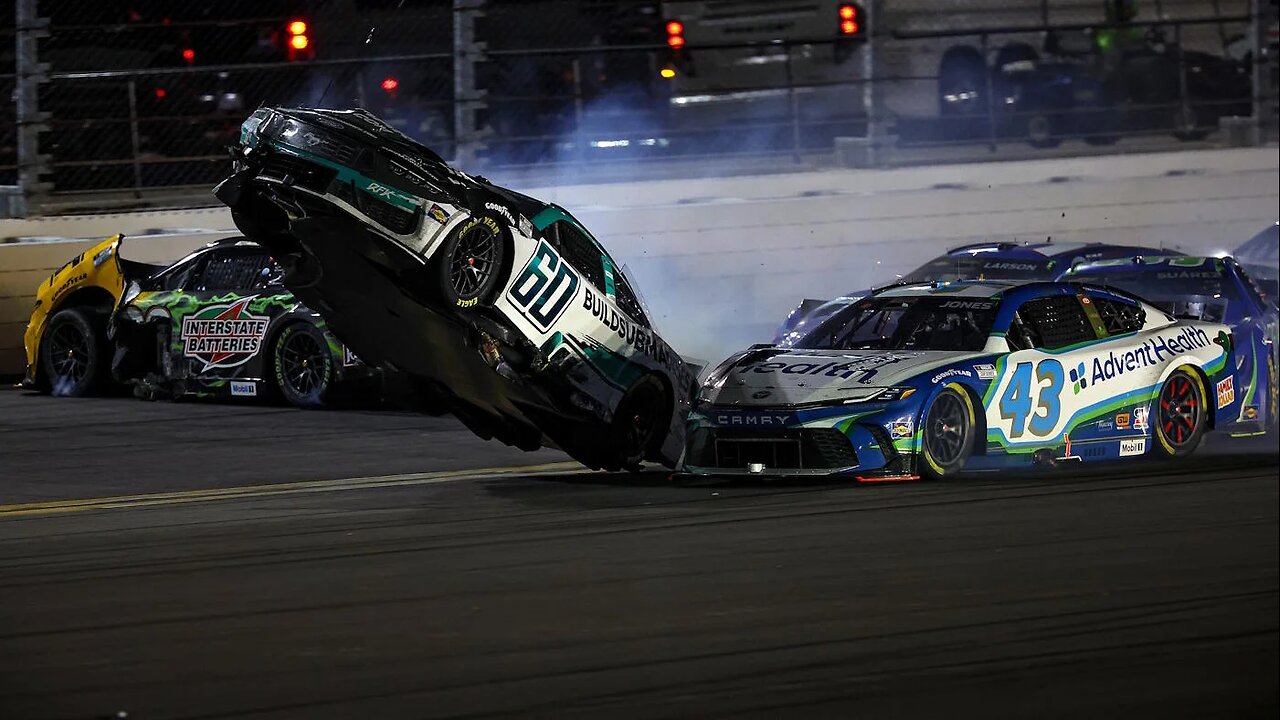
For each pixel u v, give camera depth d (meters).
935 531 21.50
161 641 15.95
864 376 25.62
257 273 35.88
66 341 37.66
